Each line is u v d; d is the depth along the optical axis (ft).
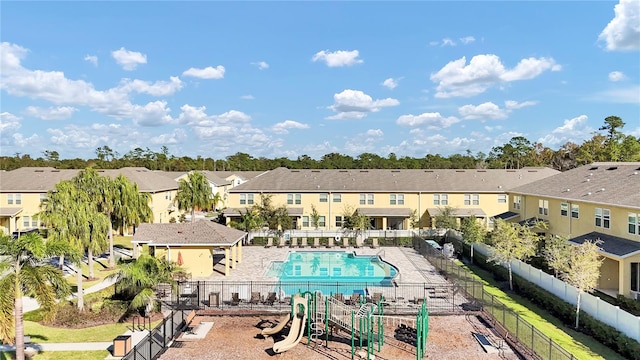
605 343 68.54
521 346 64.69
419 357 59.31
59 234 86.17
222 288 89.51
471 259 132.26
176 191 204.64
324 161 430.61
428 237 161.17
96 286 99.19
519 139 405.39
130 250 142.31
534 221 136.36
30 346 66.03
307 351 63.82
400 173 195.31
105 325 75.66
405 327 73.26
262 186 183.73
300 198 180.96
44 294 55.77
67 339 69.26
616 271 99.04
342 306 70.18
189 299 86.22
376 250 148.25
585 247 81.51
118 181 119.34
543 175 189.47
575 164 329.52
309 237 161.48
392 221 187.32
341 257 142.82
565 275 80.02
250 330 72.08
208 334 70.28
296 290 98.43
